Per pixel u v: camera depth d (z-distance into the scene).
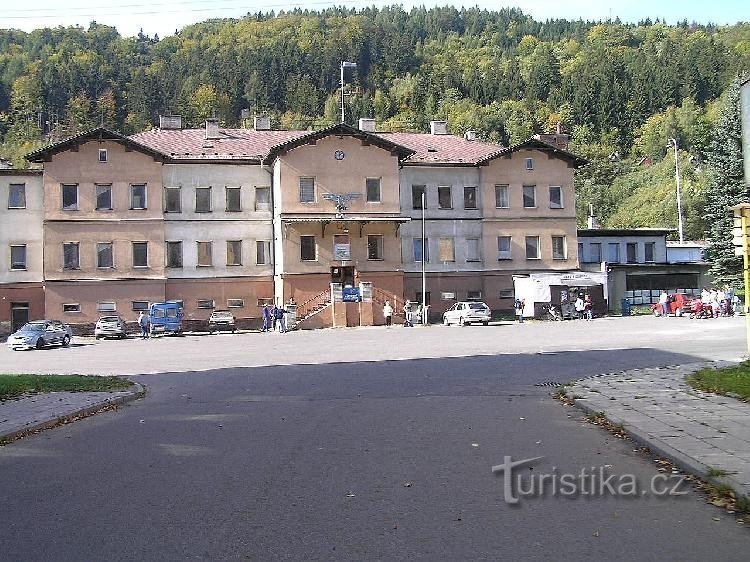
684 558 5.85
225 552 6.10
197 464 9.47
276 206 53.91
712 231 52.62
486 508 7.29
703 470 8.24
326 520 6.94
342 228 53.50
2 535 6.66
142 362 27.70
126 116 119.75
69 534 6.65
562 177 59.53
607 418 12.09
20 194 52.72
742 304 50.09
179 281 53.81
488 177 58.44
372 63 132.62
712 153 53.12
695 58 123.69
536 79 132.38
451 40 154.50
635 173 115.88
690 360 22.33
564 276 55.34
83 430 12.71
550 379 18.81
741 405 13.08
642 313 58.00
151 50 137.50
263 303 54.97
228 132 61.19
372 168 53.44
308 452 10.12
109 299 52.34
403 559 5.88
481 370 21.16
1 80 124.75
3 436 11.62
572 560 5.82
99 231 52.41
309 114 122.12
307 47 128.38
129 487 8.34
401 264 55.47
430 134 66.00
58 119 120.50
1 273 52.09
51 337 40.06
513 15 167.62
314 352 30.09
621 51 134.62
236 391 17.53
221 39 132.50
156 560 5.95
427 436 11.23
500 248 58.53
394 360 25.22
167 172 54.12
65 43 135.50
